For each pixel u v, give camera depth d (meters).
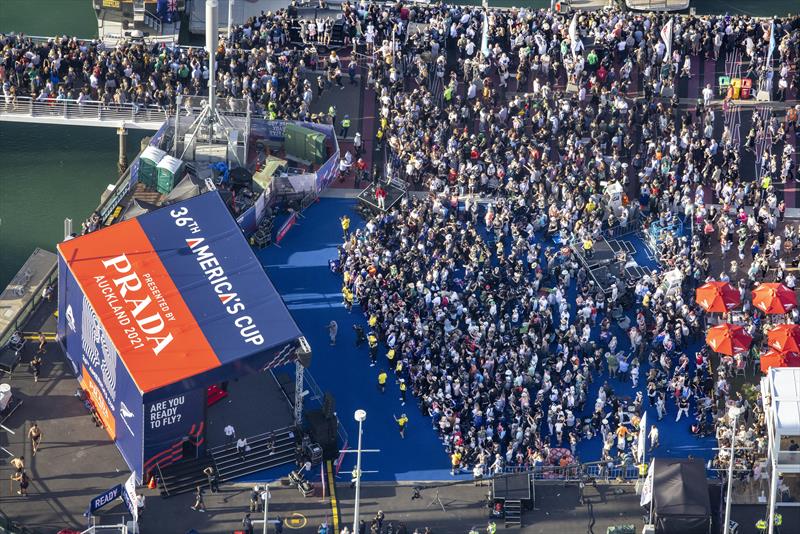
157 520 198.50
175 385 196.00
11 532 196.25
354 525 189.50
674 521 195.00
